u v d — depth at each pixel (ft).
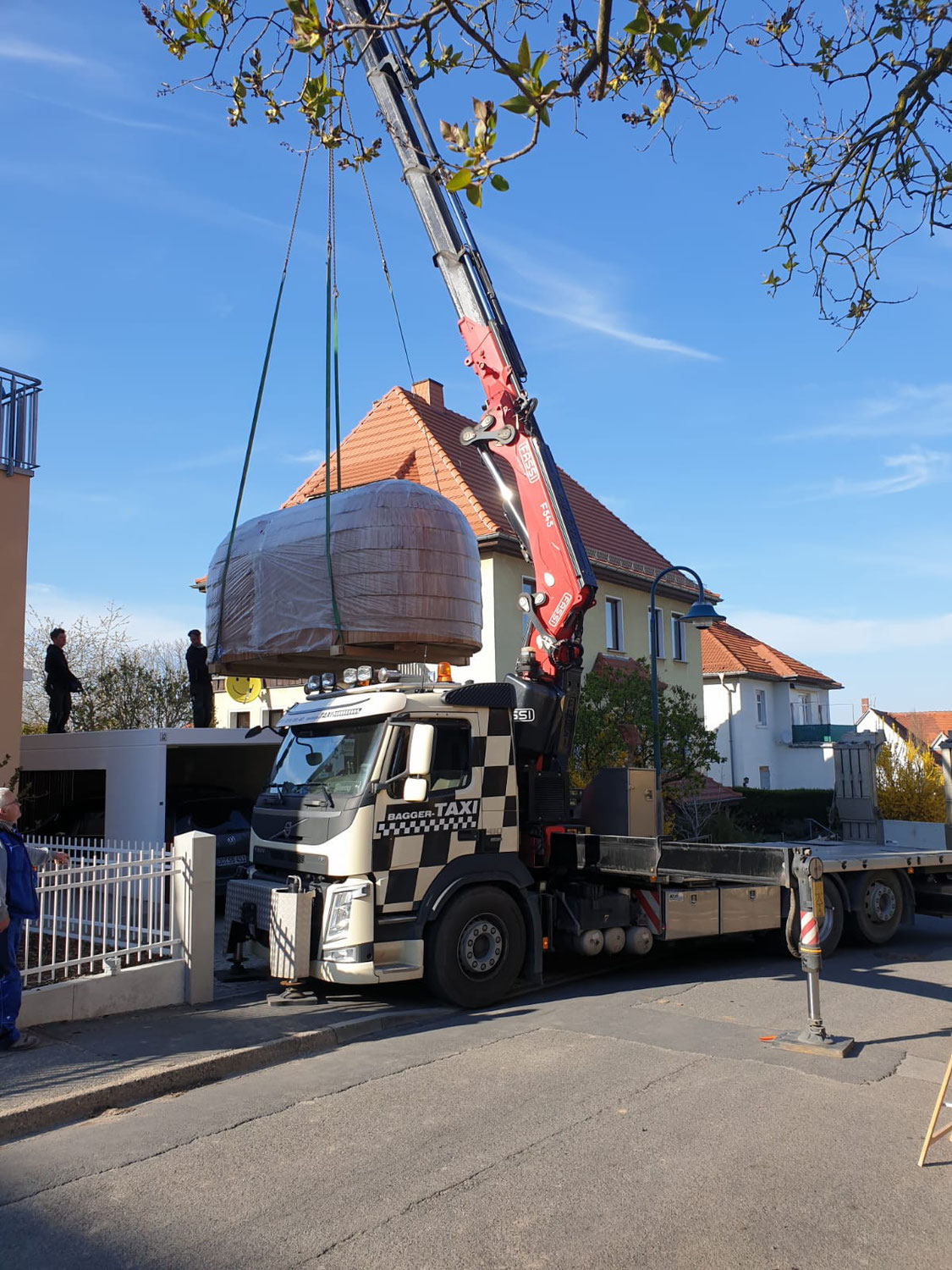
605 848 29.68
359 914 25.40
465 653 34.50
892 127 20.88
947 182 20.94
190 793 47.91
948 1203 14.29
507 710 28.96
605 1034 23.56
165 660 85.40
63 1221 14.08
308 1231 13.58
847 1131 17.04
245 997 27.30
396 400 78.54
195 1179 15.42
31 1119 17.87
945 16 19.95
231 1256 12.94
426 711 27.17
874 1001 27.20
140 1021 24.23
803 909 22.82
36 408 40.01
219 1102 19.12
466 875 27.07
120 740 43.47
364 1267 12.60
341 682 30.32
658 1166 15.56
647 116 18.13
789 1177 15.16
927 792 95.40
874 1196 14.49
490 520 63.05
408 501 32.42
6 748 37.96
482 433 31.65
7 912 21.17
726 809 74.59
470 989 26.53
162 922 26.40
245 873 30.66
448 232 31.63
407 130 31.60
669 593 87.04
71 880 25.88
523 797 30.17
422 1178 15.23
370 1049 22.75
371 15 18.01
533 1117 17.81
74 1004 24.13
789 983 29.81
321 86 17.49
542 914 29.66
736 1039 23.00
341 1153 16.30
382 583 31.58
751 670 115.75
